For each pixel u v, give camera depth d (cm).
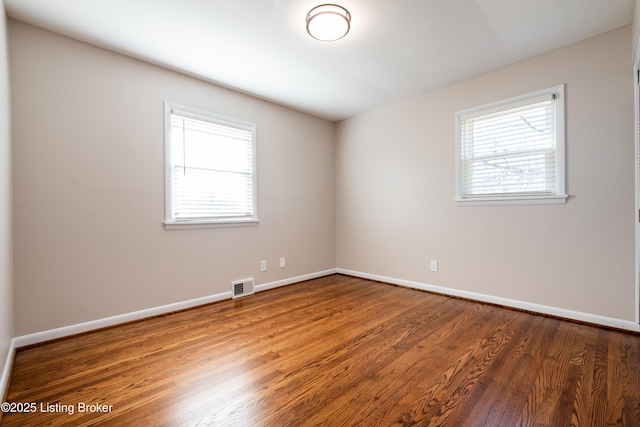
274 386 156
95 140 234
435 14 201
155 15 199
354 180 416
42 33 212
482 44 239
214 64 267
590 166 234
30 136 206
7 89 183
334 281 395
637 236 211
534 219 262
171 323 248
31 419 132
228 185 321
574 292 242
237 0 185
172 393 151
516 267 273
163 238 271
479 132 298
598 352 189
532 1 190
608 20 212
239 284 324
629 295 219
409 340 211
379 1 187
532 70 260
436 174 328
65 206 220
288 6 191
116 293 243
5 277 167
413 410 136
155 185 266
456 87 309
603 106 228
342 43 235
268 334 224
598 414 132
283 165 374
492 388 153
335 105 374
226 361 183
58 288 217
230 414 135
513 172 275
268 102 358
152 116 264
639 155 205
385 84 313
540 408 137
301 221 395
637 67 202
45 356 190
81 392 152
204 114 299
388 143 373
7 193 178
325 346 203
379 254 388
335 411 137
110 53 242
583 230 238
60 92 219
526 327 231
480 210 295
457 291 313
